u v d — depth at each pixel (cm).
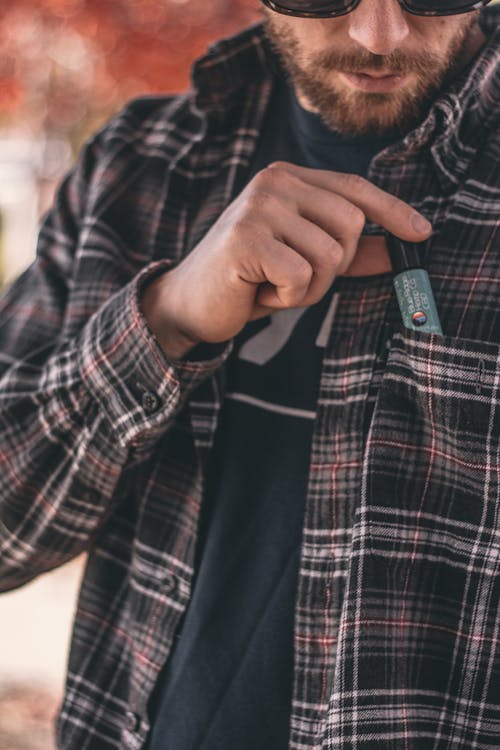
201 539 145
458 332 126
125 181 166
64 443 150
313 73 136
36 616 524
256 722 134
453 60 137
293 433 140
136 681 147
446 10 126
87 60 490
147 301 144
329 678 129
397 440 125
